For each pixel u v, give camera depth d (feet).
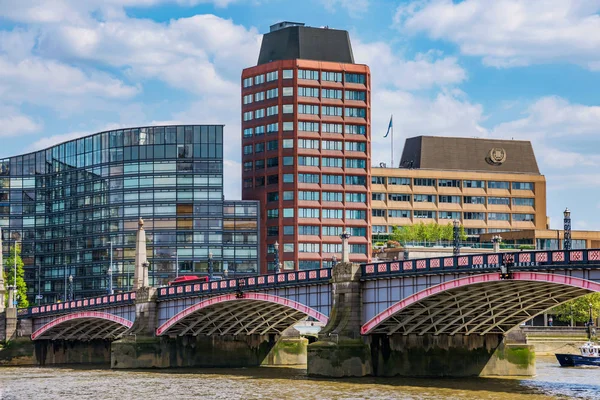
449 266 311.06
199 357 450.30
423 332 353.72
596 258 273.13
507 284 303.89
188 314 425.69
